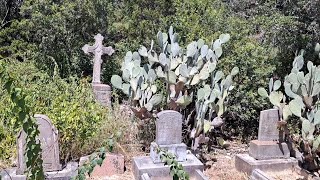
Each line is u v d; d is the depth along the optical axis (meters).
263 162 5.23
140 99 5.72
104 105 7.10
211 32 7.50
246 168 5.26
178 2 8.36
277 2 7.63
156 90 6.11
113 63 9.45
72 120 5.19
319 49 6.60
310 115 5.17
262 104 6.73
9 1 11.17
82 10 9.23
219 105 5.74
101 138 5.28
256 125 7.05
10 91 2.87
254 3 9.20
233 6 10.06
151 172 4.83
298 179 5.02
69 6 9.05
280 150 5.41
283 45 7.48
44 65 9.19
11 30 10.09
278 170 5.25
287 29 7.21
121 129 5.57
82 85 7.39
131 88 5.76
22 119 2.90
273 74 7.58
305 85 5.41
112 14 9.91
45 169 4.59
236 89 6.73
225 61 6.79
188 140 6.21
